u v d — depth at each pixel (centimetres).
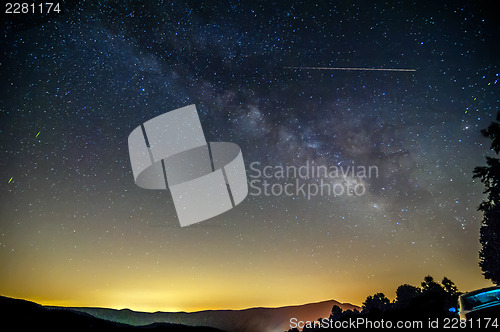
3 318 739
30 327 727
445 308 668
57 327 768
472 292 616
